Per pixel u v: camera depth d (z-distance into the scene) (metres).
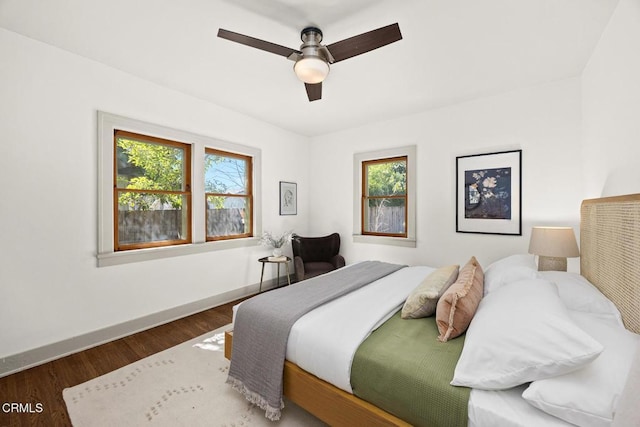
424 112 3.49
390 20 1.83
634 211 1.25
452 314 1.38
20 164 2.04
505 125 2.93
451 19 1.80
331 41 2.05
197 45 2.14
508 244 2.95
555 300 1.20
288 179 4.31
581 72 2.51
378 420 1.18
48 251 2.17
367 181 4.11
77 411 1.62
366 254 4.04
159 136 2.83
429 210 3.46
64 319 2.25
